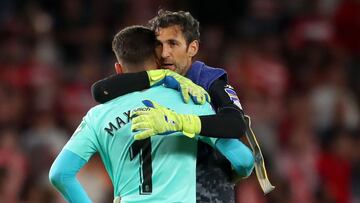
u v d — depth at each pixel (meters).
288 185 29.78
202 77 16.44
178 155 15.52
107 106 15.81
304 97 42.12
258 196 31.33
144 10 43.81
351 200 37.75
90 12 44.53
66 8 44.53
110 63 41.94
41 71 40.97
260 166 16.22
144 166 15.47
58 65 42.06
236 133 15.44
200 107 15.80
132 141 15.52
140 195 15.44
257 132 37.56
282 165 35.66
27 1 44.28
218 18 44.66
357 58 45.62
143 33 16.20
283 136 38.91
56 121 38.53
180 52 16.36
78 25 44.16
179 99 15.75
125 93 15.77
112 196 33.06
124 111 15.64
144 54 16.06
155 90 15.79
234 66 42.00
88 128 15.85
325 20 46.19
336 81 43.12
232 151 15.76
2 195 32.62
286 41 45.09
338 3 46.94
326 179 37.56
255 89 41.16
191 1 44.47
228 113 15.66
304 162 37.41
